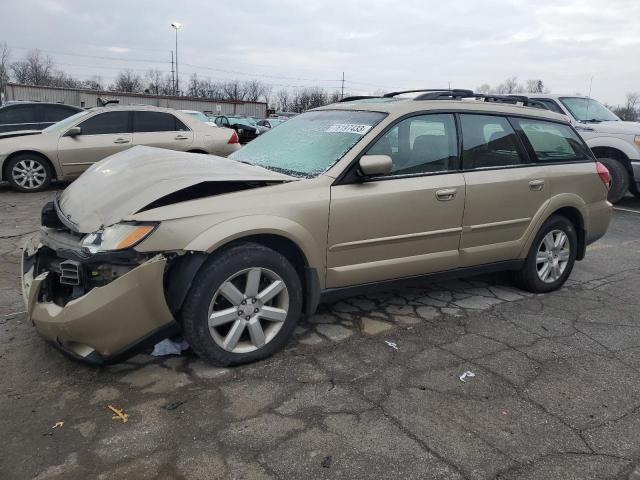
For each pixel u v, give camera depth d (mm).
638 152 9086
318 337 3713
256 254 3145
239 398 2902
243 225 3068
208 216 3014
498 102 4898
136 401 2844
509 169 4367
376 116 3875
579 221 4953
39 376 3064
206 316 3049
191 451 2459
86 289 2912
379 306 4352
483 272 4406
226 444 2516
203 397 2900
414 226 3807
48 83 71562
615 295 4918
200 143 9953
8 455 2395
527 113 4660
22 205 8062
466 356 3523
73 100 40156
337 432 2637
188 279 2957
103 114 9445
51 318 2844
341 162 3557
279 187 3309
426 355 3510
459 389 3100
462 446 2572
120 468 2334
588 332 4008
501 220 4309
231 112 47594
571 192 4770
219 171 3340
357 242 3574
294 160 3830
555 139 4828
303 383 3086
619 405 3000
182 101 45656
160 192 3012
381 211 3617
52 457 2391
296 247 3408
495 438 2646
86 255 2867
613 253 6570
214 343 3105
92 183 3480
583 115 9953
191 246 2922
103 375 3096
